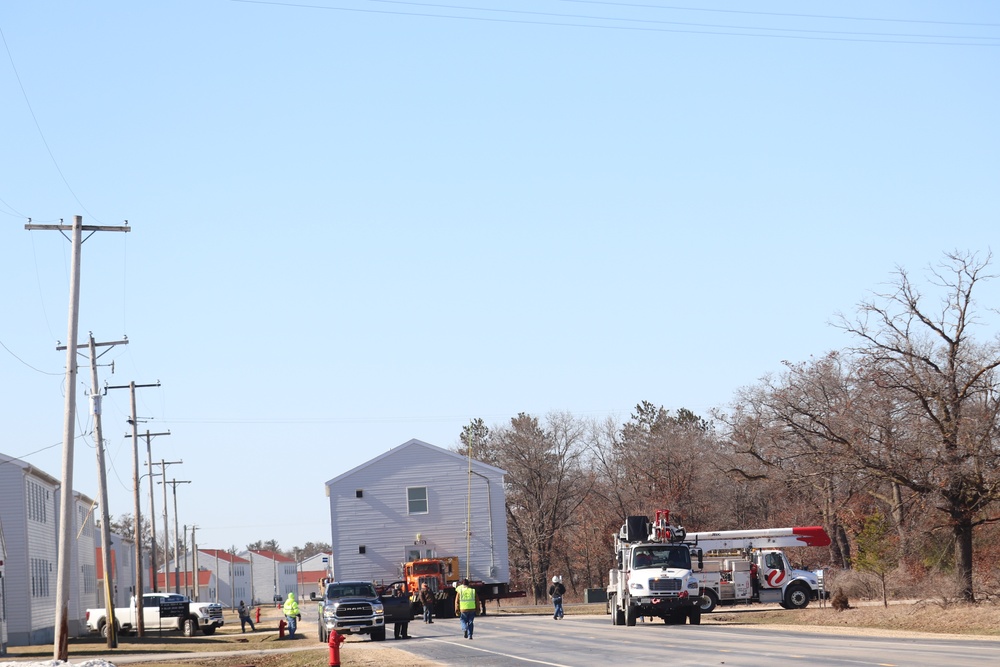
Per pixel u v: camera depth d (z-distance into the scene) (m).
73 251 34.09
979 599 38.00
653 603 39.97
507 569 67.06
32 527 55.94
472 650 31.06
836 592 47.09
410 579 60.62
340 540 66.94
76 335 33.59
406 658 29.23
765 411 66.50
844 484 46.00
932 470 39.31
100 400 46.78
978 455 37.94
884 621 35.38
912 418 39.72
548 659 25.56
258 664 33.50
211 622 58.56
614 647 28.72
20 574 53.69
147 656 38.47
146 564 148.75
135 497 54.25
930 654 22.22
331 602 40.97
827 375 51.56
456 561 64.12
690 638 31.36
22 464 53.94
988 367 38.50
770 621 40.97
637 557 41.28
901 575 50.69
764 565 50.91
